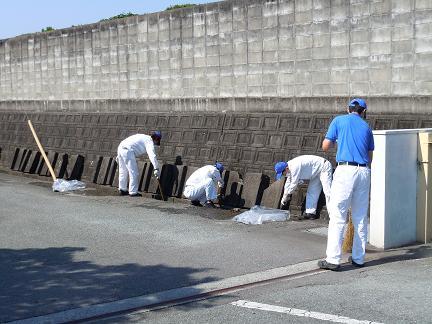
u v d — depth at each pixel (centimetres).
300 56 1105
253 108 1194
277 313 542
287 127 1109
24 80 1867
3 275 671
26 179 1598
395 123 963
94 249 786
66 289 620
